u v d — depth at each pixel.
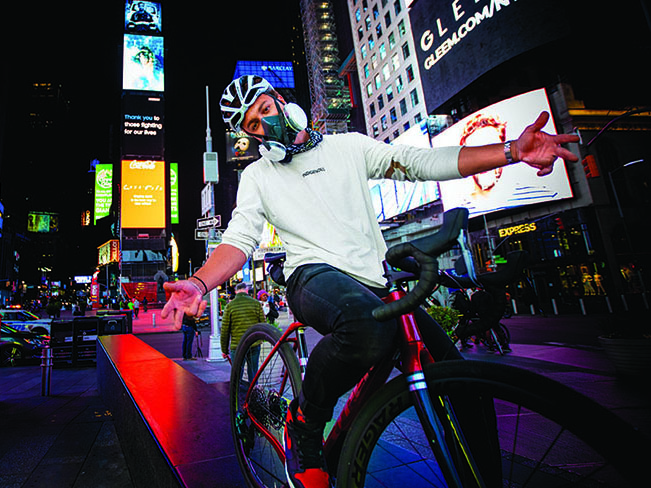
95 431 4.78
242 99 1.49
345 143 1.56
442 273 1.14
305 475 1.29
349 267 1.33
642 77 23.61
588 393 5.04
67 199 140.75
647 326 5.69
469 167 1.23
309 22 59.28
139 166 54.00
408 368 1.07
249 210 1.51
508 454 1.90
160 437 2.17
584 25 22.55
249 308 5.66
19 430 4.89
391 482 1.57
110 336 7.74
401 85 38.34
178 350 13.98
